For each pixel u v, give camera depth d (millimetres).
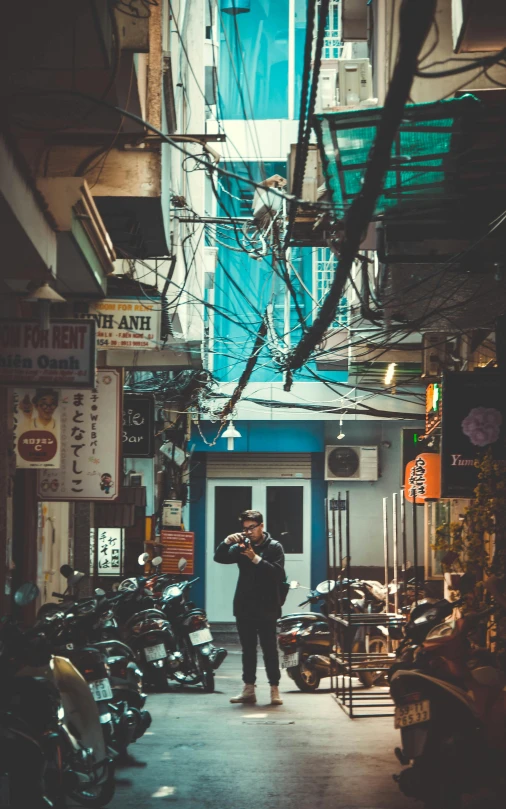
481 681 5621
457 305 9930
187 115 14703
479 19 7305
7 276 7414
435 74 4648
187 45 15375
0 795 5793
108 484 10570
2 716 5105
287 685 13008
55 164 9219
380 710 10273
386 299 10461
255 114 21500
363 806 6246
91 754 5777
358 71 10000
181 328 15281
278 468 21750
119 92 8383
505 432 9727
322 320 8922
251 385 20969
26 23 7336
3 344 8164
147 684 11766
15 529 10336
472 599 8008
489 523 8406
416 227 8305
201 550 21703
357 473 21094
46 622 6441
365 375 17609
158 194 9250
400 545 20781
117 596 7586
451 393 9820
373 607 13234
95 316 11812
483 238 7812
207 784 6859
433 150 6969
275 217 10336
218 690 12297
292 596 21422
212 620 21531
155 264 12969
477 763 5492
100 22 7336
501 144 6926
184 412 17938
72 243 8133
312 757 7836
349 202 7547
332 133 6793
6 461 8820
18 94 7789
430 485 13852
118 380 10734
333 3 18125
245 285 20969
